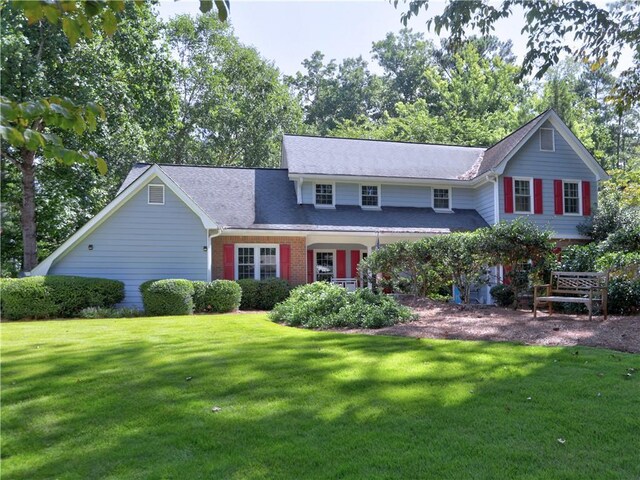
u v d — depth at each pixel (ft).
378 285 48.73
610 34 28.40
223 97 106.83
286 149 65.72
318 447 11.27
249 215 56.90
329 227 56.54
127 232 50.24
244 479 9.75
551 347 22.62
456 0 26.45
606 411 13.29
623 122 129.70
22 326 34.83
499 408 13.67
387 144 72.79
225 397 15.34
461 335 26.45
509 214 62.44
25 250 59.21
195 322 36.45
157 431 12.58
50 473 10.36
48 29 52.95
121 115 60.95
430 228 60.18
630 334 24.98
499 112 109.19
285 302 39.68
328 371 18.15
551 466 10.08
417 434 11.93
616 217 62.03
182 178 61.41
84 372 18.80
